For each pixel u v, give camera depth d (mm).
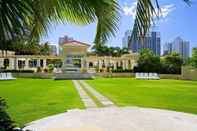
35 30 3613
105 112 11172
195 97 17203
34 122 9250
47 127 8609
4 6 2896
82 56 44281
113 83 29672
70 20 3674
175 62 45375
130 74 45938
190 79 40656
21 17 2947
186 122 9328
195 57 41688
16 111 11375
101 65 52938
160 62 46000
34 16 3172
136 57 47875
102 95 17719
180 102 14789
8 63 43625
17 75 42875
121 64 52219
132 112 11188
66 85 26281
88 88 22922
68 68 42719
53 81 33000
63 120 9617
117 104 13695
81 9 3402
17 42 3092
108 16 3531
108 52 52656
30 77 42156
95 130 8297
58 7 3531
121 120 9648
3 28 2918
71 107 12555
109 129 8422
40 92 19438
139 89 22469
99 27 3584
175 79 41688
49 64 54250
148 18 2959
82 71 42344
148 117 10172
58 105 13141
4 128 3715
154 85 27438
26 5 2986
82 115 10531
